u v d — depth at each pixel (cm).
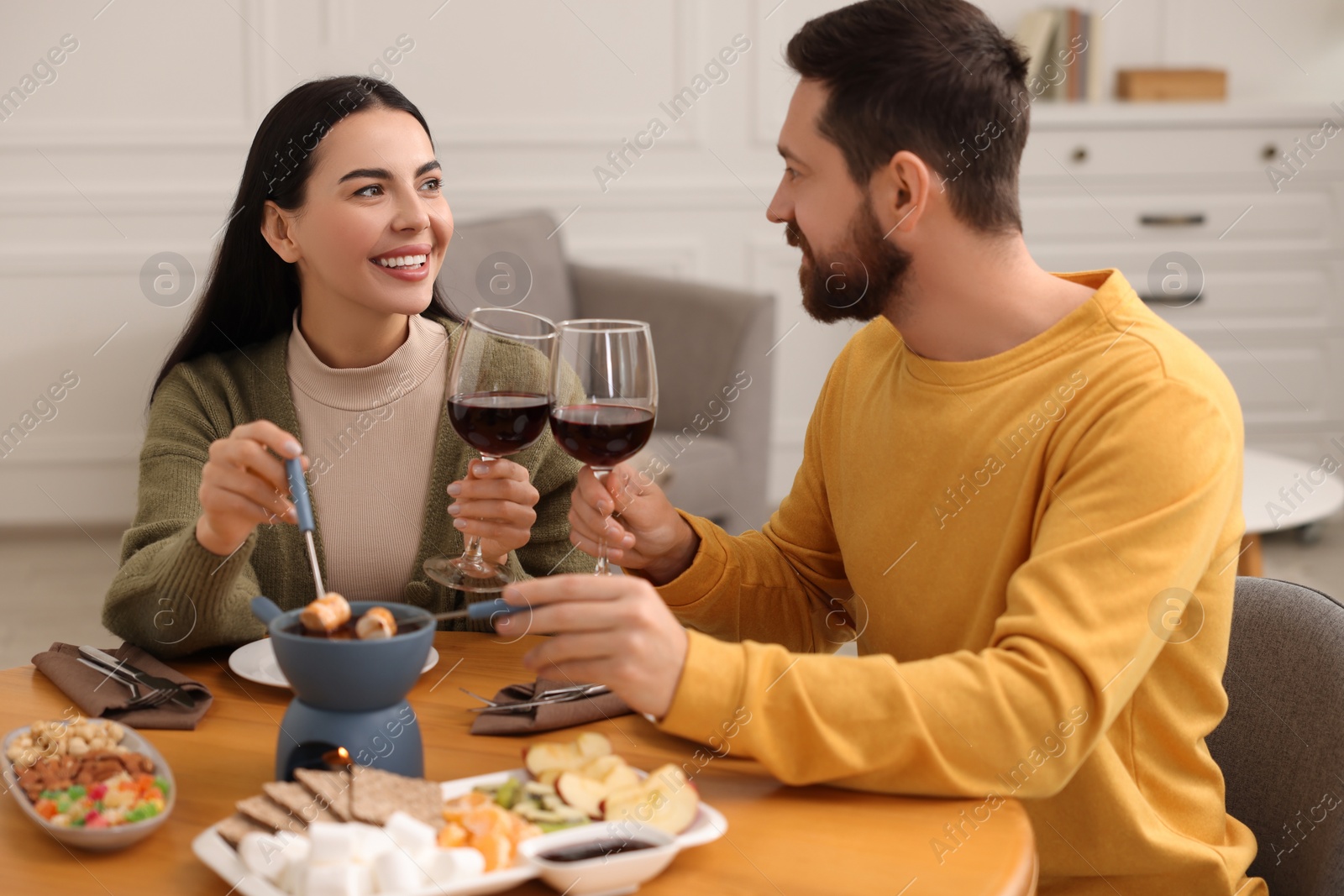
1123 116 385
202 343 148
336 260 135
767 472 327
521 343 119
